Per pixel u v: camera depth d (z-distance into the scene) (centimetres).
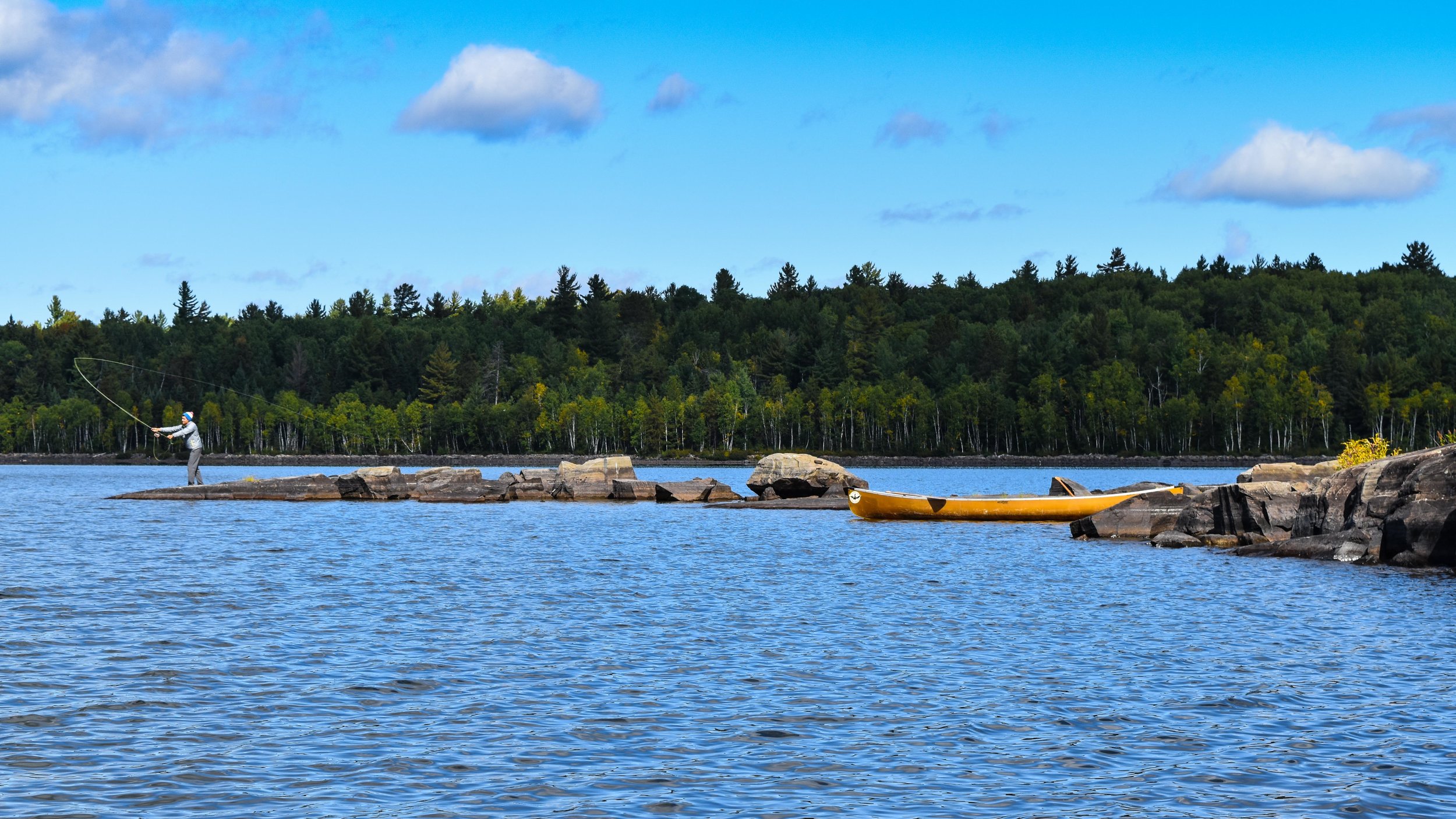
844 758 2608
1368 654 3734
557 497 12875
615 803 2311
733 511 11081
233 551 6894
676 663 3572
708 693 3183
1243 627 4253
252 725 2836
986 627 4253
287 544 7381
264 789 2370
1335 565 6138
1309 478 7262
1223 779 2469
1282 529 6988
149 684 3231
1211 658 3678
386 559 6544
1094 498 9350
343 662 3566
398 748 2656
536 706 3036
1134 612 4606
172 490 12619
